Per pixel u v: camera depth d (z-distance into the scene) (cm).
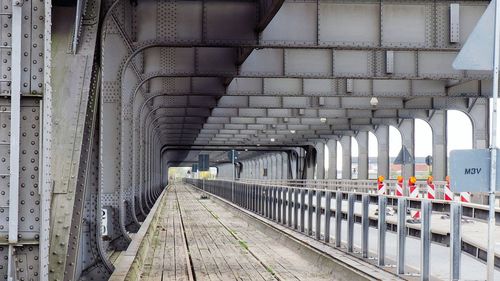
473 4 1844
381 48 1819
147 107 3166
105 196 1551
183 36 1695
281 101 3306
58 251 732
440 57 2259
